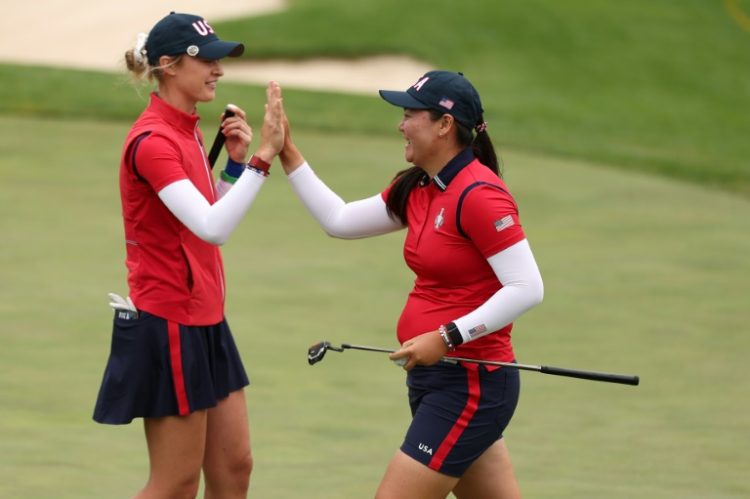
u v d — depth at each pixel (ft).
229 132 52.90
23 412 75.10
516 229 46.60
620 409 81.46
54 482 63.21
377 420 76.95
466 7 304.71
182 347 48.80
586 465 69.51
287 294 109.91
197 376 49.39
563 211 157.69
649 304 112.47
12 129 182.39
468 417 47.91
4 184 148.97
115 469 65.87
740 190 195.42
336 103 224.12
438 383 48.21
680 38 318.24
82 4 298.35
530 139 217.97
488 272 47.98
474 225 46.55
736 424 78.38
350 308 105.81
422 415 48.32
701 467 69.46
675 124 255.70
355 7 295.69
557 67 284.41
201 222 47.06
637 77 286.87
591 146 219.82
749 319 107.76
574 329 102.83
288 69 260.62
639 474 67.87
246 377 53.06
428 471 47.80
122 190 49.08
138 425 74.59
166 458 49.57
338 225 53.57
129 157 47.85
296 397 81.35
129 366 48.91
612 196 169.68
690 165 212.43
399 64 270.05
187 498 50.29
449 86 47.60
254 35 272.31
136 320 48.75
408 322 49.34
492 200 46.47
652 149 228.02
